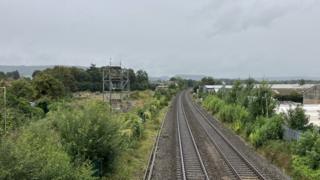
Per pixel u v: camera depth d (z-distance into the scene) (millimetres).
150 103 81188
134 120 41312
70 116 21906
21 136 16312
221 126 56438
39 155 14992
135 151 33125
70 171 17047
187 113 78562
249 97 50469
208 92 120438
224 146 38188
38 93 64125
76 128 21469
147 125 53031
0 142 13930
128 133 33750
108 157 22406
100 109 22812
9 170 13297
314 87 70688
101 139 21422
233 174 26688
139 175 26094
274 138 35562
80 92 111375
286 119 35719
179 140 42000
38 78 65562
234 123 51750
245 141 41375
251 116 45125
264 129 36344
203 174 26516
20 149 14211
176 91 186625
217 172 27219
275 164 29578
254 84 57062
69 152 20594
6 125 20484
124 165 25875
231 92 69500
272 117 38156
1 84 56031
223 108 63969
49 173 15094
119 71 78625
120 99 73188
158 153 34375
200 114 77062
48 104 53188
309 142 27828
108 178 22609
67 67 123562
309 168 25375
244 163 29984
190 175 26141
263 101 44625
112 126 22359
